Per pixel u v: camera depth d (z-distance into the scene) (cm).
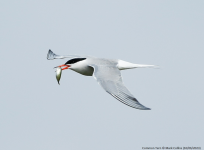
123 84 1219
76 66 1522
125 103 1138
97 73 1289
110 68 1348
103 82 1229
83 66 1509
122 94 1170
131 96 1152
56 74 1509
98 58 1494
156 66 1478
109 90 1190
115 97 1163
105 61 1435
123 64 1468
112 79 1247
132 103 1126
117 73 1304
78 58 1542
